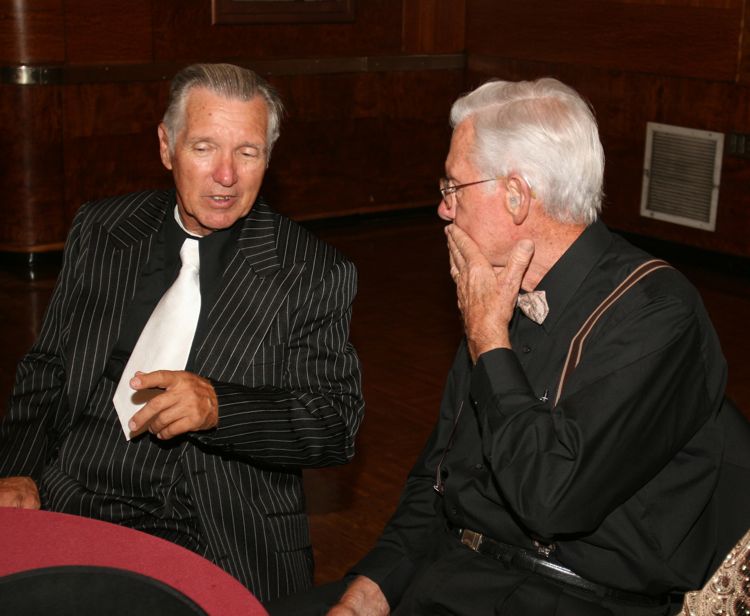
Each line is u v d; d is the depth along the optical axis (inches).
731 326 206.4
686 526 64.9
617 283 66.7
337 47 280.8
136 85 247.6
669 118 252.5
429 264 255.1
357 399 80.2
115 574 52.6
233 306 78.3
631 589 64.5
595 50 266.7
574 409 62.6
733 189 241.9
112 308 80.3
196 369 77.1
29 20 230.4
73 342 79.6
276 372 77.8
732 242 244.5
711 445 66.4
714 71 240.5
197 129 74.5
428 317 213.6
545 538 62.1
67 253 83.4
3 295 218.7
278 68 269.1
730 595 54.2
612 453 61.7
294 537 79.6
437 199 310.7
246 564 76.2
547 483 61.1
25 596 51.0
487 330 66.4
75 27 237.8
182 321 77.6
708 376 66.9
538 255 68.1
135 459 76.9
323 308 79.3
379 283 237.3
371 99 289.0
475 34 297.9
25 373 82.1
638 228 266.2
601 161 67.4
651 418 62.7
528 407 63.7
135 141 250.8
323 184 287.3
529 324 69.4
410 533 76.3
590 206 67.3
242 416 71.8
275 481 79.5
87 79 239.6
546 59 279.7
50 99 235.6
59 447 81.4
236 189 76.4
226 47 261.4
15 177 237.1
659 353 63.0
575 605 64.5
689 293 66.2
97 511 77.1
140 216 83.4
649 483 65.4
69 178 243.4
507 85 68.7
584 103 68.0
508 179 66.6
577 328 66.7
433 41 295.9
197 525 77.5
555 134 65.6
